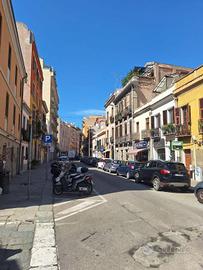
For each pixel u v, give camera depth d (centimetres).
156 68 4400
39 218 947
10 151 2338
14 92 2420
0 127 1827
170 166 1767
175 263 556
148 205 1192
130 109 4425
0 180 1491
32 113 3841
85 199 1348
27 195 1442
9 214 1003
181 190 1833
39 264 555
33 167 3825
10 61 2153
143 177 1991
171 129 2812
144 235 746
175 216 977
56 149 10431
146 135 3566
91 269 532
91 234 761
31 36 4047
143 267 538
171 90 2908
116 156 5447
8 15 1853
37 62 4659
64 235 754
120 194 1514
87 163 5781
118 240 705
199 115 2406
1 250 636
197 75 2427
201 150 2355
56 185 1472
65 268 536
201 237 728
